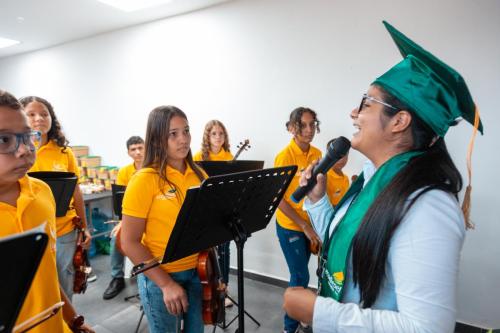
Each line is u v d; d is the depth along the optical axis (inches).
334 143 40.5
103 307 98.9
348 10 92.8
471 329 83.6
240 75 114.0
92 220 146.7
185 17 123.6
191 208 35.9
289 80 104.7
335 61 96.4
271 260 113.7
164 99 133.9
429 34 82.9
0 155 29.4
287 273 111.1
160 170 50.4
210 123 110.6
